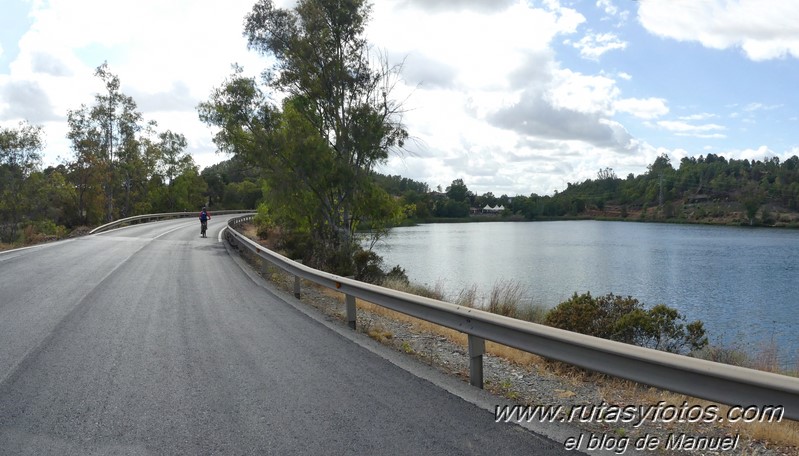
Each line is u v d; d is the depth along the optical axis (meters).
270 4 26.38
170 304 9.55
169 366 5.72
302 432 4.04
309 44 26.61
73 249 20.78
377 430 4.09
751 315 20.98
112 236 29.77
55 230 40.72
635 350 3.88
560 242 65.19
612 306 9.41
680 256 46.72
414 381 5.35
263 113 27.73
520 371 6.32
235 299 10.38
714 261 42.44
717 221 127.69
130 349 6.40
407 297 6.52
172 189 89.56
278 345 6.75
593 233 89.31
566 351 4.47
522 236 77.81
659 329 8.71
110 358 6.00
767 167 158.88
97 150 59.03
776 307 22.72
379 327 8.49
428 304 6.06
